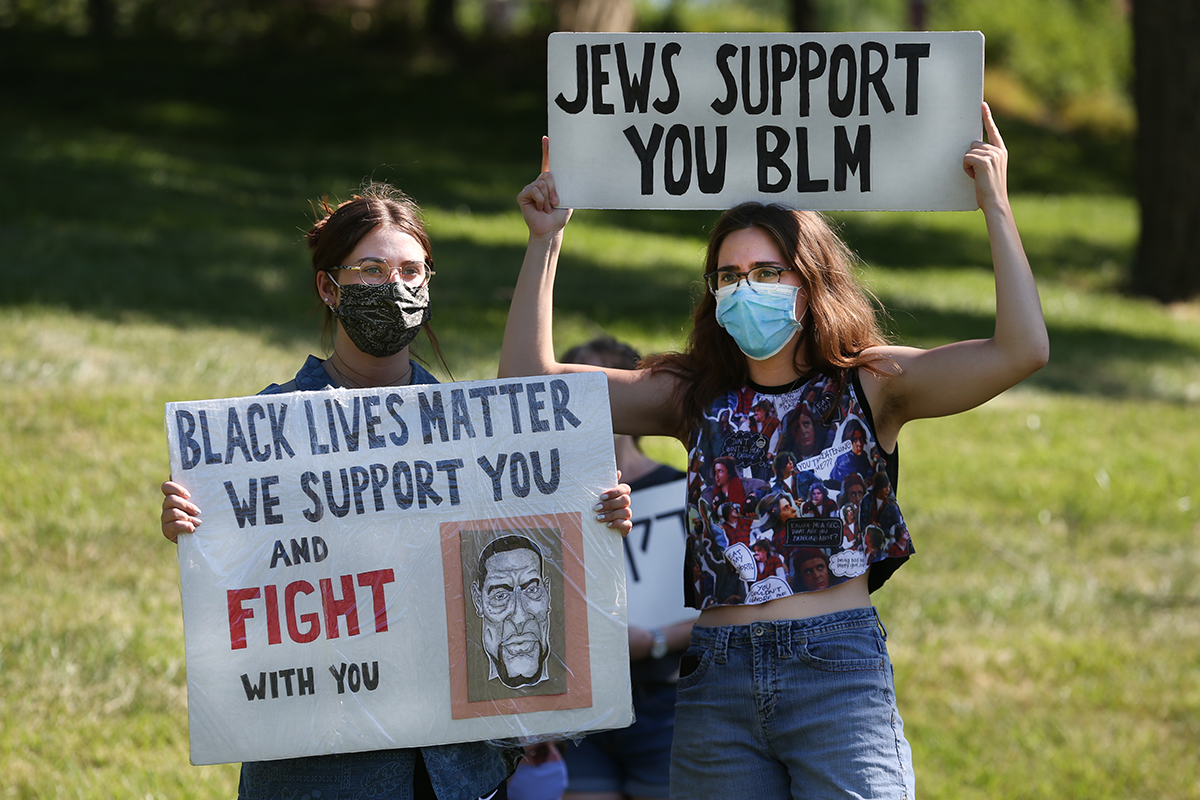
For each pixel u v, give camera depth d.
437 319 19.17
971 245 35.03
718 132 5.41
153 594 9.84
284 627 4.68
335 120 39.59
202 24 48.34
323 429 4.77
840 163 5.38
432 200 30.78
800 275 5.09
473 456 4.86
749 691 4.90
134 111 37.09
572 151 5.45
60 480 11.47
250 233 24.30
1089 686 9.98
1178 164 30.88
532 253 5.46
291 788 4.73
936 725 9.23
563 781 6.20
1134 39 31.53
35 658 8.54
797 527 4.96
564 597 4.86
